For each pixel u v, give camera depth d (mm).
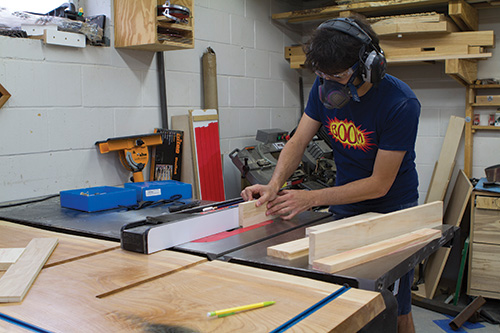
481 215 2859
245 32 3322
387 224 1375
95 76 2402
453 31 2992
